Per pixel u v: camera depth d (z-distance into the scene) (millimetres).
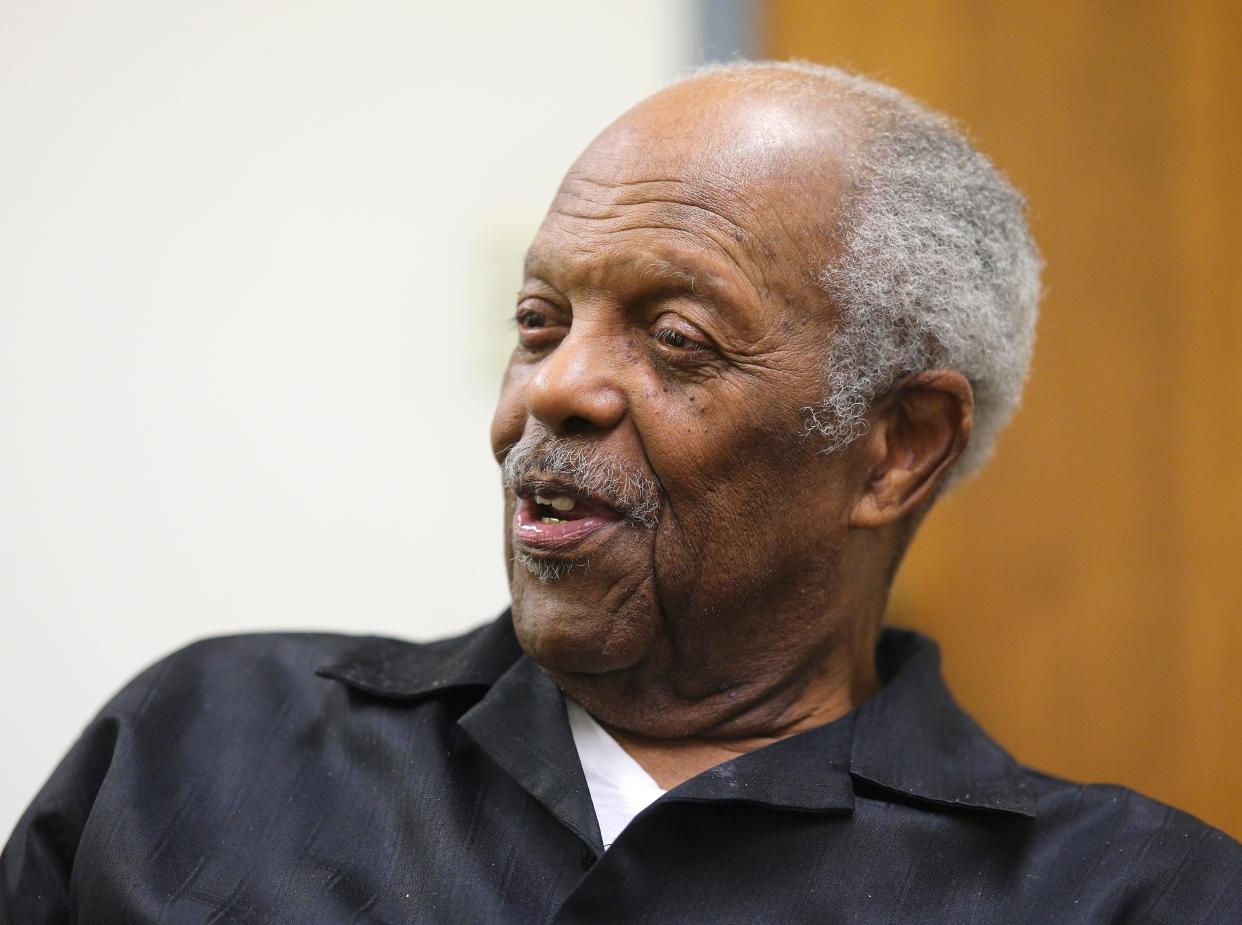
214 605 6391
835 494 3729
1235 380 6000
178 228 6457
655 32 6492
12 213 6371
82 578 6352
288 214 6496
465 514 6477
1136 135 6109
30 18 6383
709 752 3773
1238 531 5969
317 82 6527
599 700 3701
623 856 3340
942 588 6258
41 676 6309
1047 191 6160
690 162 3588
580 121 6516
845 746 3699
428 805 3574
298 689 3979
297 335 6480
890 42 6328
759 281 3543
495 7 6551
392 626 6441
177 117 6465
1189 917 3520
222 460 6430
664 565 3543
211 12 6488
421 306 6508
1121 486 6098
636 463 3514
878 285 3682
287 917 3408
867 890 3475
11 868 3762
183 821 3639
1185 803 5980
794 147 3639
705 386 3523
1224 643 5961
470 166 6543
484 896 3414
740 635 3701
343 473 6469
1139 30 6117
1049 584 6148
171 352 6434
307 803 3664
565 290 3623
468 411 6480
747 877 3439
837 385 3643
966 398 3875
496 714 3645
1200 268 6047
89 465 6379
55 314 6391
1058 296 6148
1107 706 6074
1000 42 6223
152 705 3873
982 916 3480
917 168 3842
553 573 3523
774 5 6418
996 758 3941
